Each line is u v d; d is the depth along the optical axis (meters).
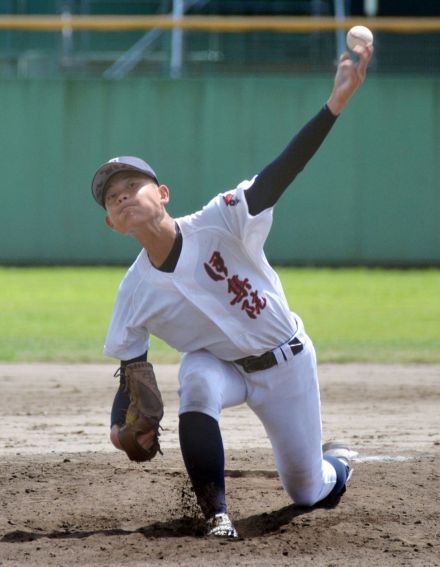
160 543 15.24
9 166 75.31
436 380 33.50
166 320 15.33
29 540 15.57
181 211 75.38
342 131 74.69
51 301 54.84
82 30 77.81
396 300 55.38
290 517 16.83
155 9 81.50
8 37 77.19
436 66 74.38
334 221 75.00
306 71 74.69
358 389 31.75
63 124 75.06
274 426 15.96
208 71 75.31
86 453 22.70
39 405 29.06
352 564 14.15
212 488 15.27
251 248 14.88
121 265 75.75
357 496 18.41
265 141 74.81
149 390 15.55
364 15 85.69
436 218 74.88
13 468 20.95
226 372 15.58
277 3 80.94
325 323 46.53
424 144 74.56
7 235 75.69
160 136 75.06
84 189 75.44
